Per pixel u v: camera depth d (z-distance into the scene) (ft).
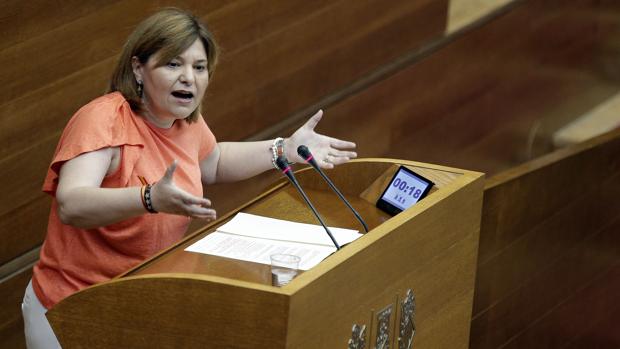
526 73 64.28
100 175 26.68
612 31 71.00
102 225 25.91
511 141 64.49
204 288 22.06
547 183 43.45
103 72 38.32
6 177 36.19
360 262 24.14
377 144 53.83
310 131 31.17
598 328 49.24
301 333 22.09
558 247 45.19
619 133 47.44
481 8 60.23
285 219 28.55
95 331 23.41
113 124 27.09
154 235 27.71
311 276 22.29
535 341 45.75
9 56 35.35
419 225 26.78
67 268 27.45
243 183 46.39
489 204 40.42
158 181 25.21
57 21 36.45
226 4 43.21
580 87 69.87
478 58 59.82
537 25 64.23
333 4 49.03
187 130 29.53
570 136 68.08
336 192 27.84
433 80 56.70
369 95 52.54
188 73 27.50
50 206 37.81
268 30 45.75
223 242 26.43
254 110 46.19
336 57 50.11
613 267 48.85
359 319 24.67
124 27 38.68
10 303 37.32
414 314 27.48
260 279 24.17
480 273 41.27
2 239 36.58
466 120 59.98
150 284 22.56
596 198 46.60
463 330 30.76
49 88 36.73
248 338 21.88
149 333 22.88
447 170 30.12
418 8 54.60
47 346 27.84
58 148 27.20
